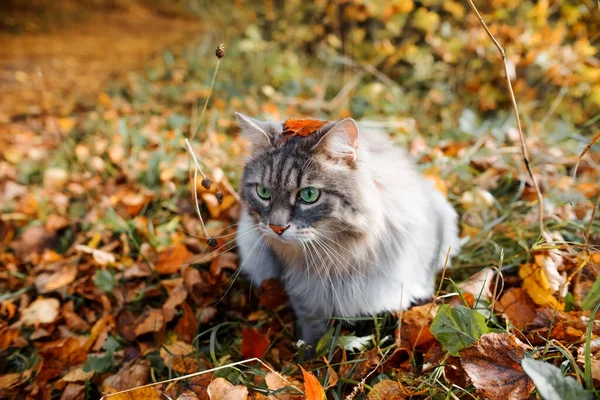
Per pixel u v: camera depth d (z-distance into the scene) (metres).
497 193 0.72
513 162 0.75
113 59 1.87
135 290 0.65
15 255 0.73
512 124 0.88
